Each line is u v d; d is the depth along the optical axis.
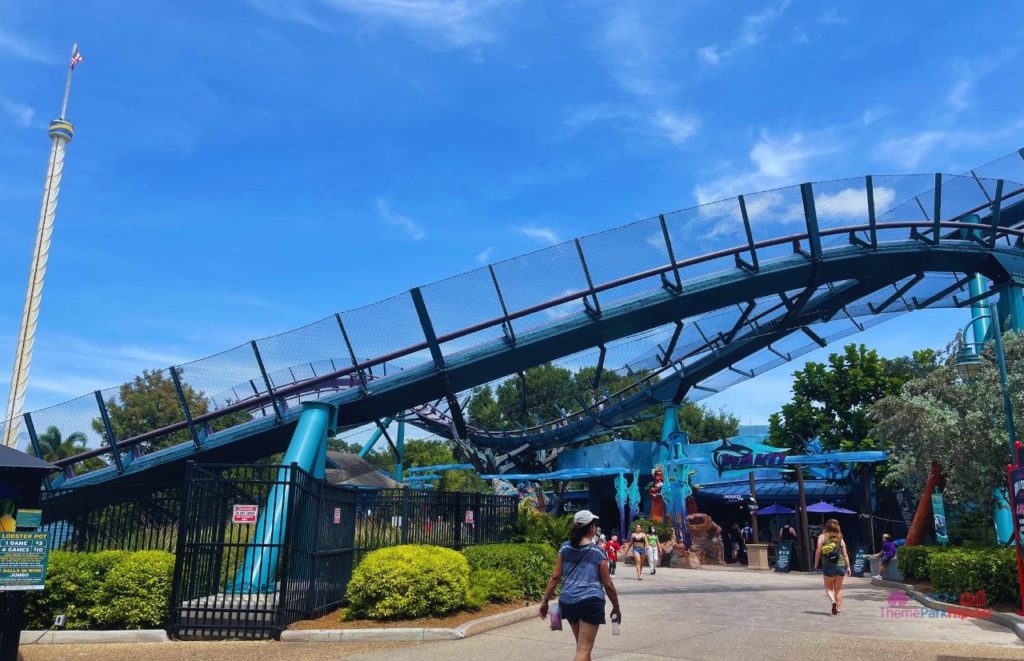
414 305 19.97
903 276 25.44
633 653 9.59
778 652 9.64
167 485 14.77
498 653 9.73
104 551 12.41
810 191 22.73
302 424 18.67
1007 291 25.98
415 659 9.36
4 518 8.91
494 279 20.39
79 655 9.84
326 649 10.14
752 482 33.50
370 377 20.14
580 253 20.92
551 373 32.41
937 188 24.64
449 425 34.06
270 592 13.05
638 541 23.91
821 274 23.28
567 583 6.61
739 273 22.06
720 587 20.38
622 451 40.59
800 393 38.16
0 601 8.69
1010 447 14.09
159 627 11.37
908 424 18.50
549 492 46.25
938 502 22.77
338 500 13.87
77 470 23.44
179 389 20.25
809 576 25.89
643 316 21.41
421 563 12.17
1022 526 12.05
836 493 36.75
